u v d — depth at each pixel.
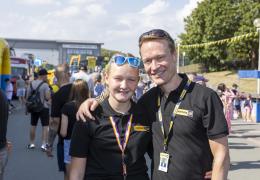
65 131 6.29
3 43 14.25
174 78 3.34
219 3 66.19
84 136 3.41
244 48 63.44
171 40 3.34
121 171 3.39
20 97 29.53
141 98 3.53
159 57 3.29
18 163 10.10
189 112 3.24
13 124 18.61
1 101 4.95
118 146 3.38
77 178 3.42
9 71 14.99
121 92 3.38
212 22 66.31
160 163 3.31
